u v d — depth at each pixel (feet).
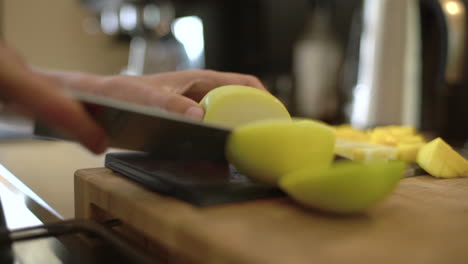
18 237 1.36
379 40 4.47
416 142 2.19
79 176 1.68
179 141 1.56
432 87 3.93
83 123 1.19
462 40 3.44
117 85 1.55
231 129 1.41
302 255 1.09
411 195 1.56
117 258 1.48
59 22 6.71
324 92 5.88
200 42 6.43
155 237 1.30
